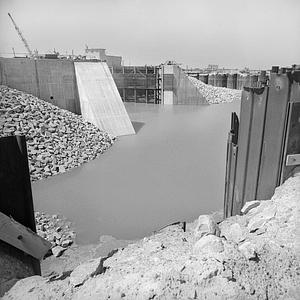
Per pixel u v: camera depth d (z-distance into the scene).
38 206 14.30
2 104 23.42
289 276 4.14
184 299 3.74
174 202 14.48
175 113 44.53
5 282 4.30
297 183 6.25
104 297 3.84
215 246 4.72
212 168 19.62
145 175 18.44
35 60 29.38
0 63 27.72
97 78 31.80
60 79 31.11
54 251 10.01
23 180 5.17
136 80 55.41
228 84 73.69
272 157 6.65
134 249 5.81
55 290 4.06
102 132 27.66
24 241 4.91
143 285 3.96
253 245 4.73
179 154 23.02
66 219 12.95
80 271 4.39
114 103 30.97
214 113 44.44
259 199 7.16
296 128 6.24
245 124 7.60
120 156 22.67
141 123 36.12
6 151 4.95
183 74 53.34
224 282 3.95
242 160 7.86
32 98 27.27
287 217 5.54
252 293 3.84
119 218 12.98
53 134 22.73
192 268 4.20
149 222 12.57
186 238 6.36
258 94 6.93
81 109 31.41
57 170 19.05
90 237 11.38
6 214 5.08
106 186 16.73
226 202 9.48
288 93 6.11
